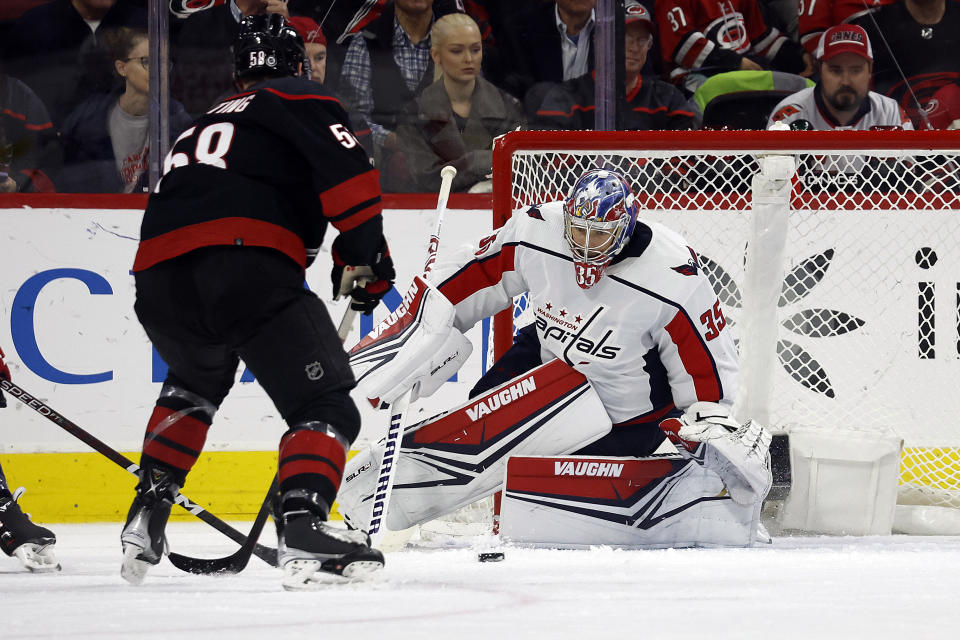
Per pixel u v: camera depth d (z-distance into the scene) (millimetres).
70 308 16594
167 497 7828
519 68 19297
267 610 5668
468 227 17203
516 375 12578
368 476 11828
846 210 16172
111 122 18312
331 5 18969
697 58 19641
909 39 20047
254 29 8438
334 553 6938
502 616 5391
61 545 13117
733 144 13484
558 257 11523
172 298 7426
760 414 13414
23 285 16516
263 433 16734
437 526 13445
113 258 16688
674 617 5348
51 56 18156
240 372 16688
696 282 11367
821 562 9227
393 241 17031
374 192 7684
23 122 18203
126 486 16594
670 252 11430
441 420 11945
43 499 16406
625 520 11484
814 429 13719
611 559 9750
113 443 16594
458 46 19000
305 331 7410
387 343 11070
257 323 7340
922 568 8562
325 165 7559
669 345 11453
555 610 5648
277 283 7391
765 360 13391
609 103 19219
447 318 10969
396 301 17031
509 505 11562
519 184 14383
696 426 11094
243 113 7730
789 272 16172
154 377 16734
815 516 13320
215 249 7340
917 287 16219
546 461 11586
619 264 11352
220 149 7617
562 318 11688
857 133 13406
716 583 7285
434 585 7125
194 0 18422
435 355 10953
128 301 16719
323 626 5004
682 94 19750
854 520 13297
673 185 15875
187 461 7945
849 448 13352
